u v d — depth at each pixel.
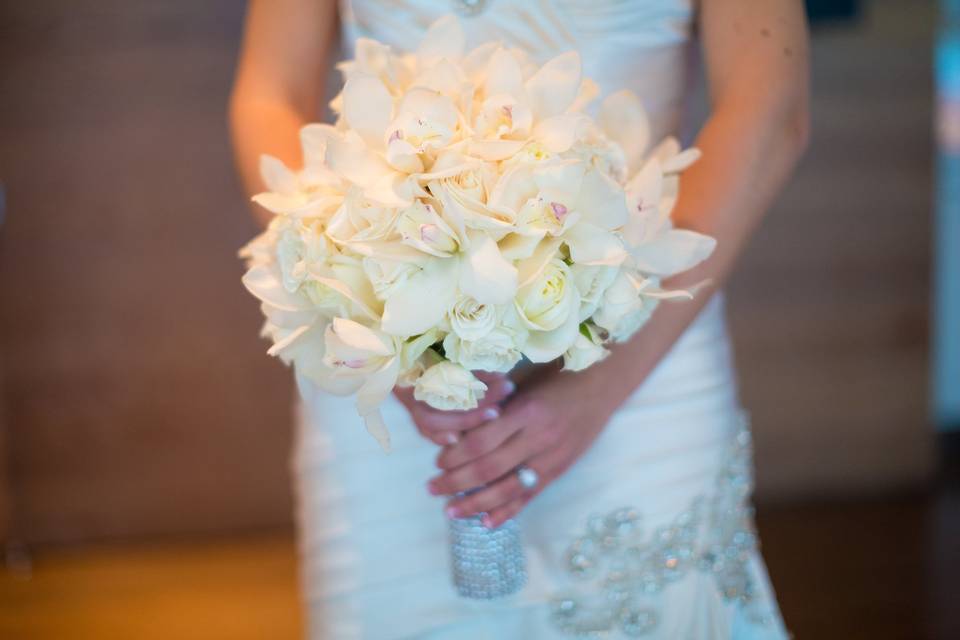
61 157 3.57
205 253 3.64
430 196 0.96
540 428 1.18
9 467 3.72
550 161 0.95
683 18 1.43
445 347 0.99
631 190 1.08
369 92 1.00
